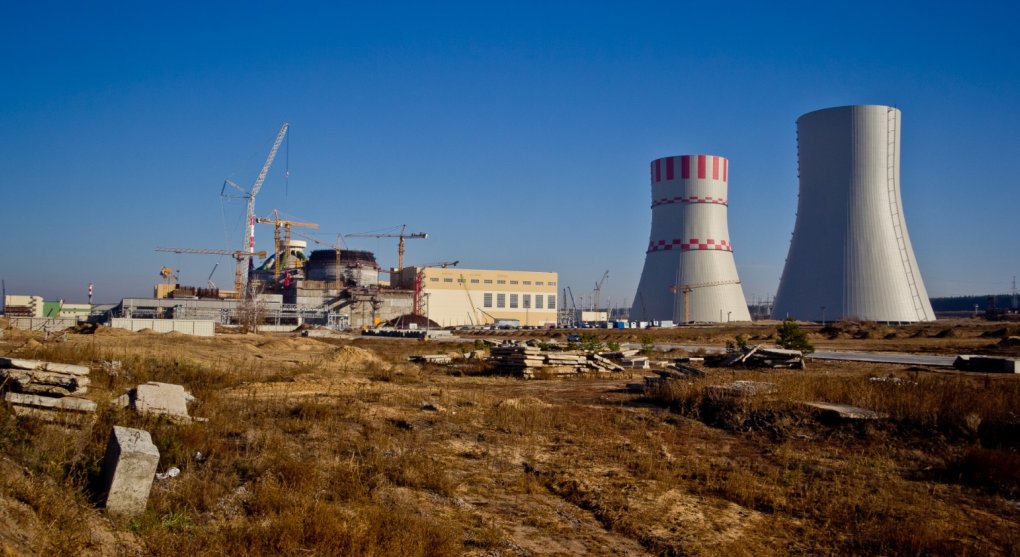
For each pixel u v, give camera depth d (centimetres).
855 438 1541
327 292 13575
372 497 955
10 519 624
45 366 1141
